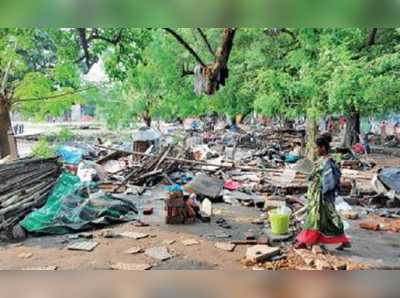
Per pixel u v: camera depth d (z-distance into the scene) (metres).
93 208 7.29
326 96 13.28
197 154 16.38
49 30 10.10
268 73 13.51
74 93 11.88
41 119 12.33
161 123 44.03
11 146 11.23
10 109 11.69
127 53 10.12
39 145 12.41
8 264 5.11
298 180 11.80
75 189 8.23
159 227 7.03
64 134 15.71
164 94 19.11
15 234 6.15
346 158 16.19
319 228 5.57
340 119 30.84
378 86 12.13
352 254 5.52
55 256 5.46
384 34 15.90
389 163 17.19
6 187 6.80
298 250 5.66
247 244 6.09
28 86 11.16
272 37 15.56
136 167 11.86
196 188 9.19
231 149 19.19
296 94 13.59
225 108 21.06
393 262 5.18
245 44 17.08
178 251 5.73
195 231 6.80
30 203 7.17
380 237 6.39
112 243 6.09
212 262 5.29
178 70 16.98
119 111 18.92
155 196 9.73
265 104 13.69
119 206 7.59
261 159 16.17
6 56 10.66
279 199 9.21
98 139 18.34
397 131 34.81
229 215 7.97
